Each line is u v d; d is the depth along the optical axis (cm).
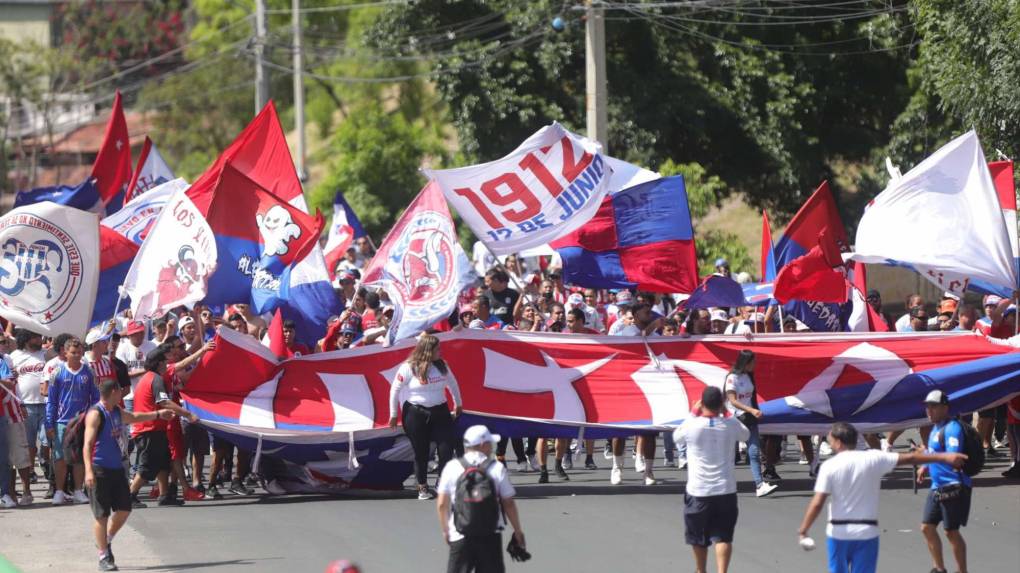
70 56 13962
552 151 3566
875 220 3512
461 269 3422
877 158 6788
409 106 12175
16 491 3559
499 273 4019
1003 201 3734
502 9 7031
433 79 6831
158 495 3347
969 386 3403
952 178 3481
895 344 3472
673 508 3058
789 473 3612
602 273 3741
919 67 6300
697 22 6650
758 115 6650
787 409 3372
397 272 3438
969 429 2325
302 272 3681
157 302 3375
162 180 4806
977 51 4441
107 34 15725
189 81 13738
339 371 3419
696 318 3772
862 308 3931
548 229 3525
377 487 3381
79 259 3375
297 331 3656
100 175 4425
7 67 13425
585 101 6769
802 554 2562
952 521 2316
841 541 2058
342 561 1655
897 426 3403
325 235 8731
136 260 3394
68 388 3259
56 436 3269
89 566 2547
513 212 3516
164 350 3244
